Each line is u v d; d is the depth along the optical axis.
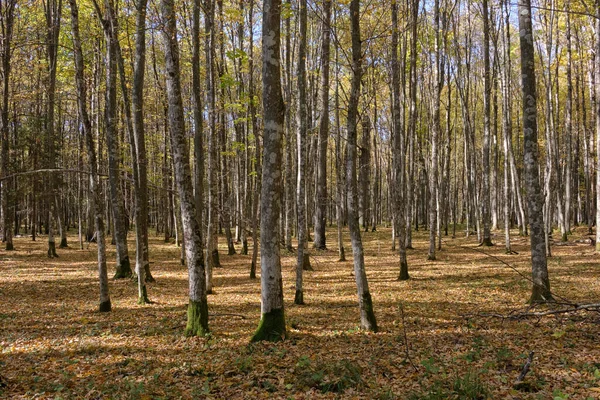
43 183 26.42
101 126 25.69
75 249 25.48
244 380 6.02
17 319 10.17
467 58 27.98
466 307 10.84
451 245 26.94
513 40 30.64
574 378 5.52
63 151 27.39
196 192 13.06
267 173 7.96
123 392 5.73
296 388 5.67
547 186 22.67
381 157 43.06
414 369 6.25
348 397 5.32
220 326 9.62
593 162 28.45
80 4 17.36
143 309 11.42
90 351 7.75
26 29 21.20
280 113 7.98
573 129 33.50
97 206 11.24
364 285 8.95
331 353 7.23
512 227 37.34
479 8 24.11
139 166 14.79
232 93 22.48
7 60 19.05
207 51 16.03
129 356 7.44
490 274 15.70
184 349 7.77
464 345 7.48
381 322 9.65
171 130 8.38
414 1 19.53
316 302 12.34
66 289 13.90
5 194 23.12
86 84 20.77
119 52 13.14
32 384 6.12
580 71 28.17
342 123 25.09
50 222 21.45
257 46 24.12
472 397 4.98
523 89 10.46
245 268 19.67
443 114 38.50
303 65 15.36
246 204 23.27
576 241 23.36
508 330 8.43
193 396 5.45
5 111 20.28
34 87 24.20
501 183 41.59
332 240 32.75
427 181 36.59
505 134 22.45
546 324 8.64
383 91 29.77
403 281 15.26
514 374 5.83
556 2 21.22
